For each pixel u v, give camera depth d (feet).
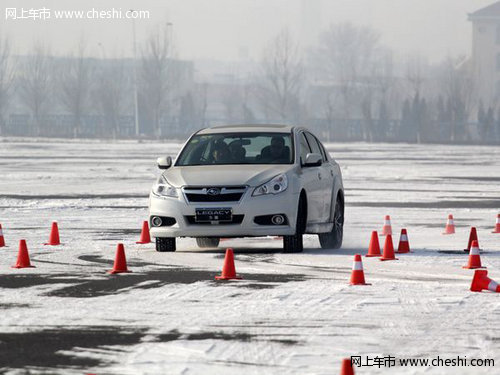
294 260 146.20
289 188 152.66
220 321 96.22
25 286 119.14
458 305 105.40
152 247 164.76
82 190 312.50
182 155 166.40
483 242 175.94
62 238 179.01
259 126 171.01
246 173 153.79
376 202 271.90
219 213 150.61
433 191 315.17
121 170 429.38
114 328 92.84
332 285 119.85
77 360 79.61
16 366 77.56
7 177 378.53
